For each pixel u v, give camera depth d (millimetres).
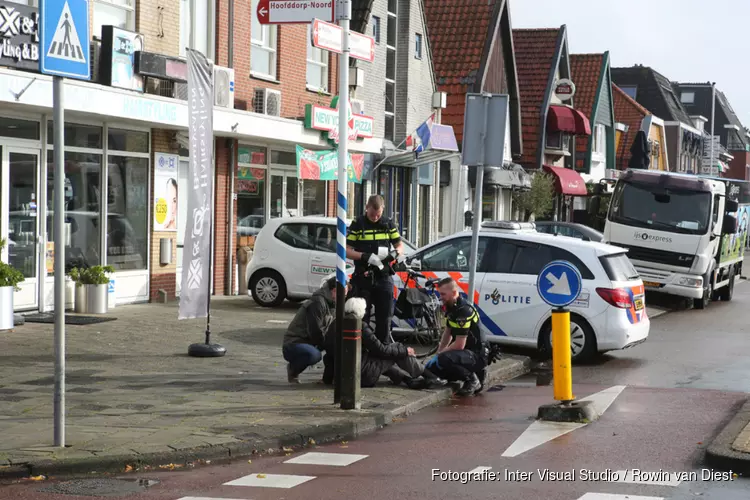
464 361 11195
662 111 76312
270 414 9312
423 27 30812
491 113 13188
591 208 25859
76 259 17016
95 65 16531
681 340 16969
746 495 6914
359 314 9852
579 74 51562
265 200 22766
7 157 15438
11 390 10133
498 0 37219
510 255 14594
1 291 14086
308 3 10320
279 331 15562
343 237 9992
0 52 14148
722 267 25297
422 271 15000
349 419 9125
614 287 13961
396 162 28234
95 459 7457
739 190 28438
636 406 10562
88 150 17156
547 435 8977
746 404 10242
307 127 22328
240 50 21359
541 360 14375
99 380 10859
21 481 7137
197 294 12727
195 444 7984
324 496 6812
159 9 18484
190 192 12469
